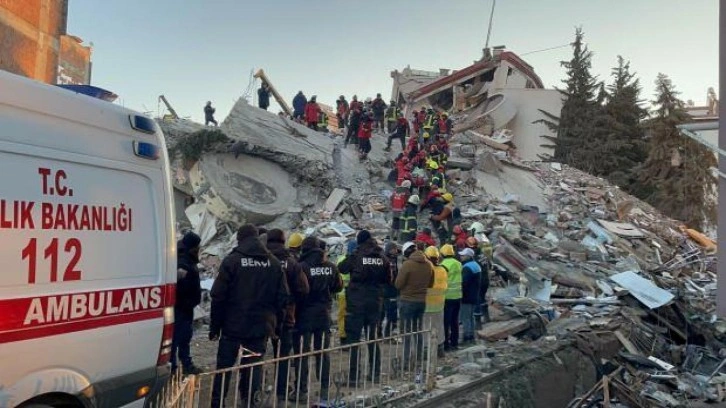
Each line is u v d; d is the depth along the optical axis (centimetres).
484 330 992
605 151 4219
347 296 687
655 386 914
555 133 3684
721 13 820
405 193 1534
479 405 653
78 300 351
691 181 3666
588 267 1569
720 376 980
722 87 817
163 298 423
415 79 4003
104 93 416
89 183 368
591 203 2455
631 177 4122
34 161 333
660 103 3847
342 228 1627
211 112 2370
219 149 1745
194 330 936
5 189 313
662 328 1194
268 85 2391
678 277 1795
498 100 3553
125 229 394
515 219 1950
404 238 1427
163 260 427
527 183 2512
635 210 2555
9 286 310
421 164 1861
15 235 316
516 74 3734
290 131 2042
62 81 1005
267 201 1716
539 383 786
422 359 673
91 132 374
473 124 3316
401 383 659
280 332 595
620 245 1930
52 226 338
